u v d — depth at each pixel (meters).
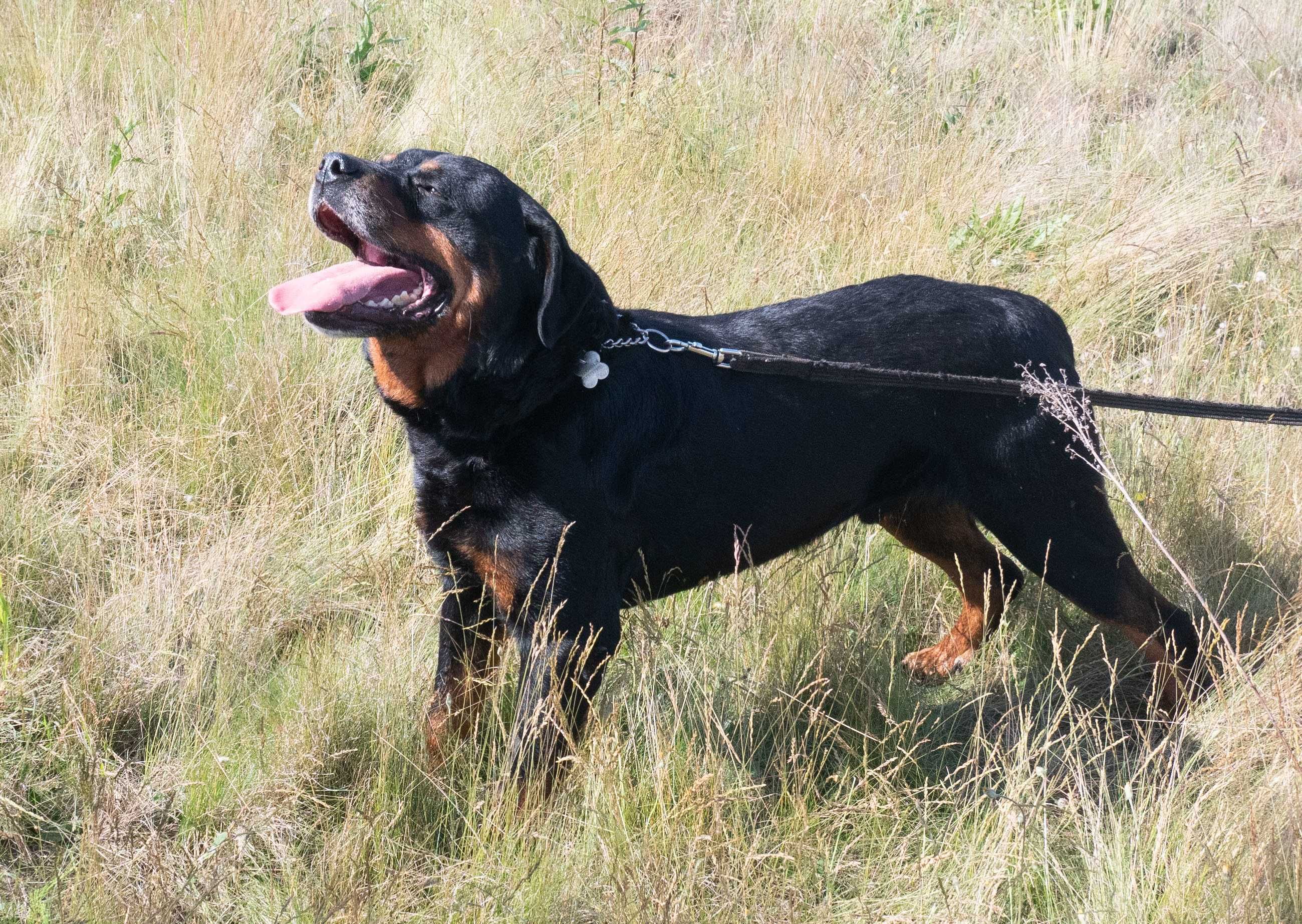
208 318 4.82
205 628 3.49
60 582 3.78
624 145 5.93
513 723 3.14
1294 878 2.78
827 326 3.43
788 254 5.34
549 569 3.02
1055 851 3.12
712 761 3.12
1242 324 5.27
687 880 2.81
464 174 2.94
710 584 3.81
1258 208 5.92
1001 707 3.81
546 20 7.51
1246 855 2.87
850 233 5.53
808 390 3.30
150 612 3.57
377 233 2.85
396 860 3.02
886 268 5.20
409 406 3.05
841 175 5.96
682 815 2.98
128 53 6.51
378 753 3.22
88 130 5.83
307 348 4.60
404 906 2.83
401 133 6.25
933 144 6.45
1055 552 3.54
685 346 3.18
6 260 5.10
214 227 5.43
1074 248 5.56
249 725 3.32
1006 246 5.55
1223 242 5.60
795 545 3.49
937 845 3.12
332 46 7.00
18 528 3.85
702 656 3.54
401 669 3.44
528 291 2.97
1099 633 3.98
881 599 4.05
